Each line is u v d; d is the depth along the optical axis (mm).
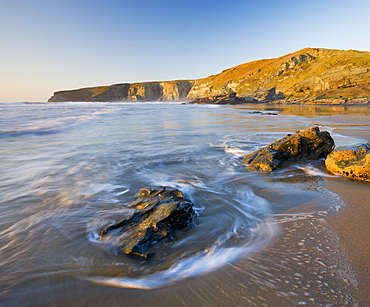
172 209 3363
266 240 3008
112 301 2078
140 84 161375
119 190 4895
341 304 1975
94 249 2844
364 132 11992
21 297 2135
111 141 10391
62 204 4168
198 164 6949
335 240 2934
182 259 2646
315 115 23141
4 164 6809
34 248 2891
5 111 27734
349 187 4891
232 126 15500
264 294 2111
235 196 4562
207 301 2055
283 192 4703
